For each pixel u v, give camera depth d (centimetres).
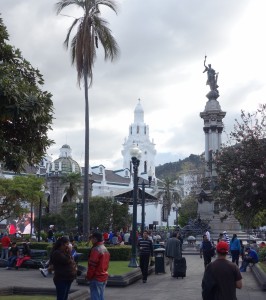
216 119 5188
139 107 13700
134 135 13300
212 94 5294
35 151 1123
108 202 4900
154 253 2219
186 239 4297
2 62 1081
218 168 1816
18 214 4400
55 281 877
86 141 2791
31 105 984
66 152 9556
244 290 1499
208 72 5381
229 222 4550
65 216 5366
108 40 2788
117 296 1355
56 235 3919
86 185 2741
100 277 873
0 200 4375
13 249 2327
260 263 2239
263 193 1683
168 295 1380
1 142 1005
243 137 1761
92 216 4828
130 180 11138
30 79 1137
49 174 7831
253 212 1819
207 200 4697
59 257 877
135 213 2048
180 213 7756
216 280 632
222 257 655
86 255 2286
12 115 959
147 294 1401
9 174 5859
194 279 1823
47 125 1095
